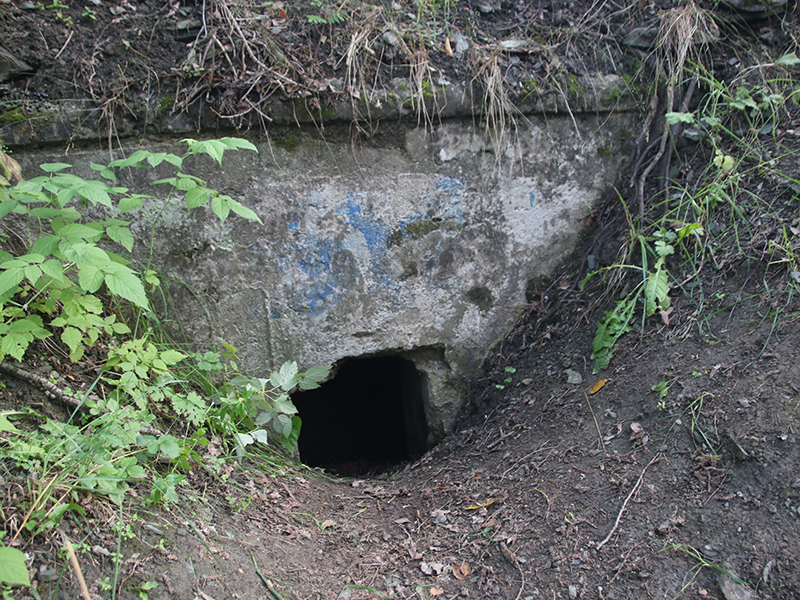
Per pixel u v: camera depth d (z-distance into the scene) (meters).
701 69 2.96
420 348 3.08
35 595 1.38
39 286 2.00
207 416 2.33
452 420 3.21
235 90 2.43
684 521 1.77
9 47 2.26
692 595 1.61
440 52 2.73
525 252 3.07
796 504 1.67
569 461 2.18
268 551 1.95
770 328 2.11
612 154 3.06
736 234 2.49
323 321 2.83
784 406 1.86
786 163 2.57
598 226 3.10
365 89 2.57
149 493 1.87
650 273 2.57
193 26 2.48
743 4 3.01
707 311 2.35
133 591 1.54
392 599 1.80
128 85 2.36
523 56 2.87
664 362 2.29
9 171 2.04
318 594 1.80
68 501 1.63
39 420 1.87
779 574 1.56
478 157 2.83
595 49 2.98
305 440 4.22
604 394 2.38
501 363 3.10
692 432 1.98
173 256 2.54
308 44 2.60
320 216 2.67
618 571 1.72
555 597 1.71
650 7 3.07
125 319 2.47
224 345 2.65
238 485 2.28
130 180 2.42
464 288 3.02
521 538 1.95
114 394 2.13
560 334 2.91
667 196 2.87
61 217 2.05
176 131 2.42
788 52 3.00
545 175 2.97
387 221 2.78
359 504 2.52
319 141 2.59
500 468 2.40
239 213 2.08
